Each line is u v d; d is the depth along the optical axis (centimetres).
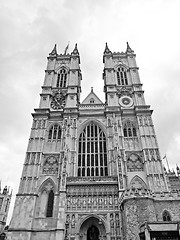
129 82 6328
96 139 5275
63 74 6725
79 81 6875
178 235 2580
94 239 3934
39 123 5459
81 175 4722
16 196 4259
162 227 2659
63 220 3825
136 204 3262
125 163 4612
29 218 3994
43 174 4653
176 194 3575
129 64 6756
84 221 3934
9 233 3831
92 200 4122
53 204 4219
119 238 3662
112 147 4922
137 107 5641
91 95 6456
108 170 4659
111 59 6950
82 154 5038
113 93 6006
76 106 5788
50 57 7100
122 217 3728
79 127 5419
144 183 4431
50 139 5278
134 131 5366
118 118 5416
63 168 4469
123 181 4222
